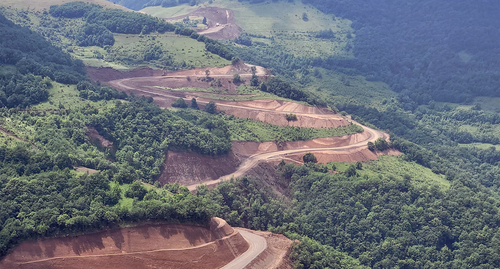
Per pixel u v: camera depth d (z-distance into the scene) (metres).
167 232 172.50
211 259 174.12
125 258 161.50
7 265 147.12
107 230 163.62
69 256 154.62
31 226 153.00
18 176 176.50
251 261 178.88
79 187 175.88
